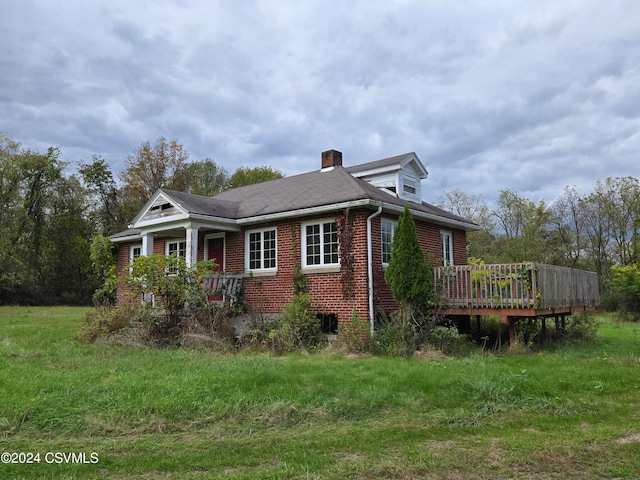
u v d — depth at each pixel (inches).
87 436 228.1
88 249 1797.5
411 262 497.7
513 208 1663.4
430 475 183.8
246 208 673.6
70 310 1268.5
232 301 612.7
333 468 189.0
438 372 348.2
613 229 1549.0
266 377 319.9
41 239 1782.7
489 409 280.1
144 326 526.6
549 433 238.1
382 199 559.2
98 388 291.1
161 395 278.4
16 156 1712.6
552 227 1665.8
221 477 179.5
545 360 421.1
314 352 488.1
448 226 717.9
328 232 574.2
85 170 1983.3
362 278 532.7
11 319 891.4
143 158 1937.7
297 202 604.7
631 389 330.0
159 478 179.6
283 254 605.3
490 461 198.2
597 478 182.1
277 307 603.5
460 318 633.6
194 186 2039.9
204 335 496.4
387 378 330.3
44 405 257.6
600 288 1530.5
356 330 499.5
